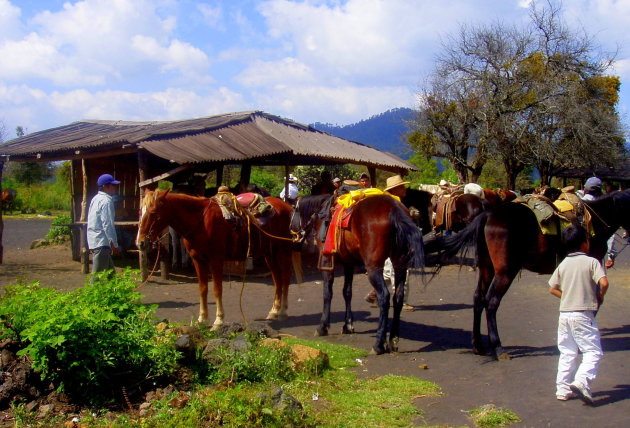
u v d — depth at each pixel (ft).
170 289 38.47
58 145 45.39
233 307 32.71
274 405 15.93
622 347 23.66
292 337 24.64
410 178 133.39
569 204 23.43
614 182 127.95
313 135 54.80
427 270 47.55
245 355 19.04
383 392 18.35
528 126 105.50
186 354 18.79
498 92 106.93
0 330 17.24
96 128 55.72
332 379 19.40
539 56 108.78
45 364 16.25
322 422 15.81
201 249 26.40
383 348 23.08
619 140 111.96
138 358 17.58
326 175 34.86
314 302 34.50
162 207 25.68
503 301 34.58
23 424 15.47
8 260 53.06
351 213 24.04
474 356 22.75
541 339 25.36
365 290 38.55
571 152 104.73
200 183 44.21
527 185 132.77
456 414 16.67
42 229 91.25
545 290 38.11
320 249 26.58
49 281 41.50
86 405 16.67
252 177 87.76
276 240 28.96
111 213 29.81
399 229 22.15
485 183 131.44
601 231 25.17
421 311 31.94
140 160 39.93
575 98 104.42
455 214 38.01
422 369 21.06
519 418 16.22
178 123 51.98
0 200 50.57
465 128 110.01
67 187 140.46
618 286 39.29
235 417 15.02
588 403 17.10
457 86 108.88
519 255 22.27
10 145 51.26
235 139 44.70
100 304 17.54
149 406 16.48
